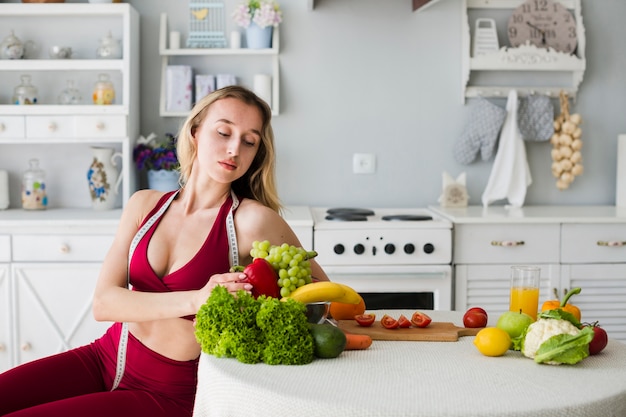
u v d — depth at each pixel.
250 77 3.87
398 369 1.52
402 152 3.92
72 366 1.92
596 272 3.44
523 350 1.61
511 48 3.81
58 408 1.71
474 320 1.86
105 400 1.76
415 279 3.35
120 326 1.93
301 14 3.84
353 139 3.90
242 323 1.54
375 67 3.88
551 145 3.96
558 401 1.34
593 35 3.94
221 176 1.89
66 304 3.37
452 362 1.58
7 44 3.62
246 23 3.73
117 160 3.86
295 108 3.88
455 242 3.38
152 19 3.83
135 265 1.93
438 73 3.89
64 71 3.83
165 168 3.66
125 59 3.59
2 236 3.33
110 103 3.64
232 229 1.93
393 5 3.85
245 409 1.40
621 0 3.94
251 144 1.92
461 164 3.93
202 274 1.89
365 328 1.85
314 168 3.91
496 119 3.75
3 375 1.84
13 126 3.56
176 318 1.84
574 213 3.55
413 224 3.33
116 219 3.34
